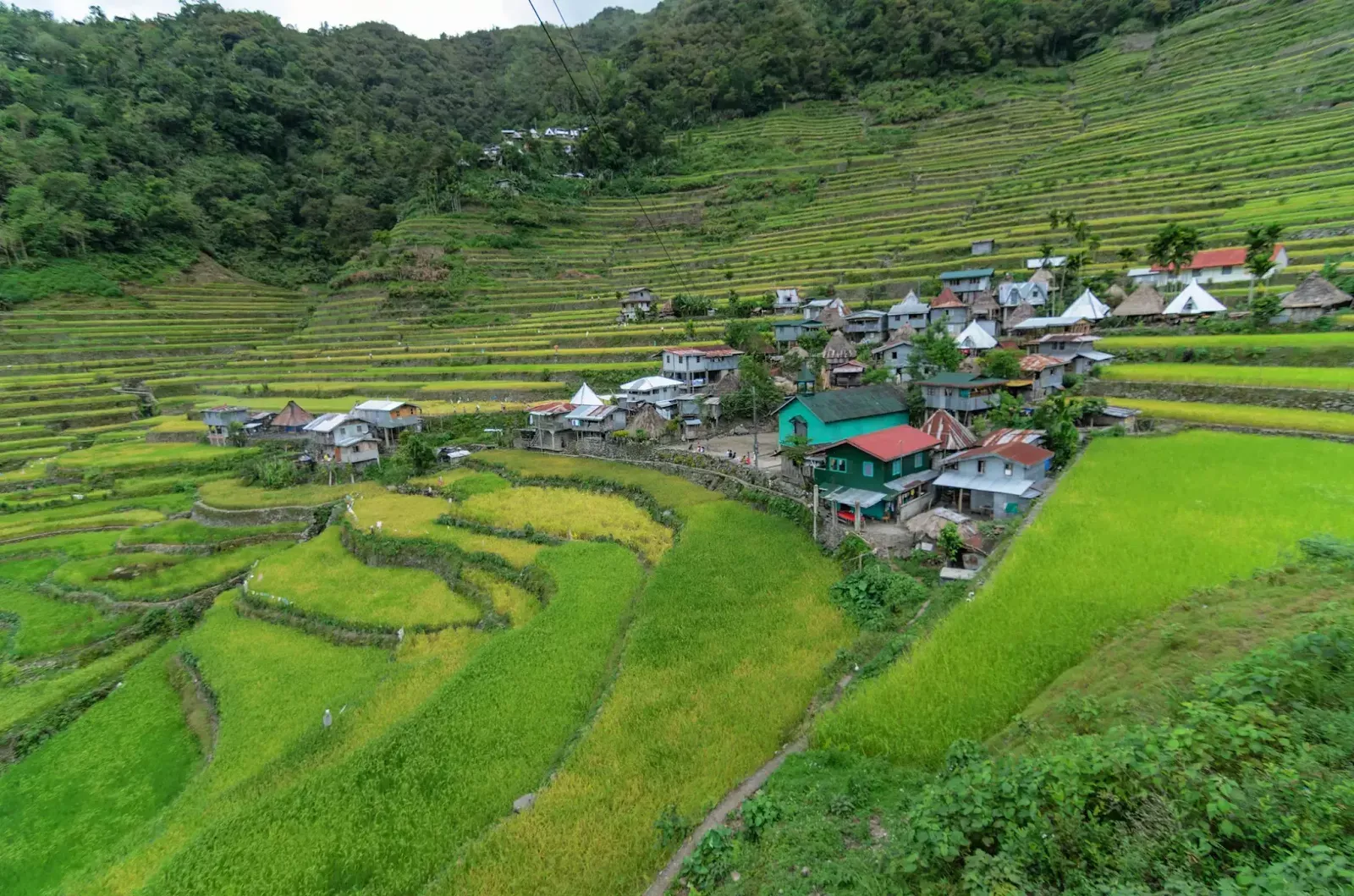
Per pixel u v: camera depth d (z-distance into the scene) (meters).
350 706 29.61
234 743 29.44
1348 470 33.22
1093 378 54.72
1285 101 110.94
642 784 21.22
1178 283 73.44
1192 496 31.09
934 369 59.53
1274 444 38.75
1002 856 11.33
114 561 51.31
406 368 96.38
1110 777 11.80
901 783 17.45
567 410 69.44
